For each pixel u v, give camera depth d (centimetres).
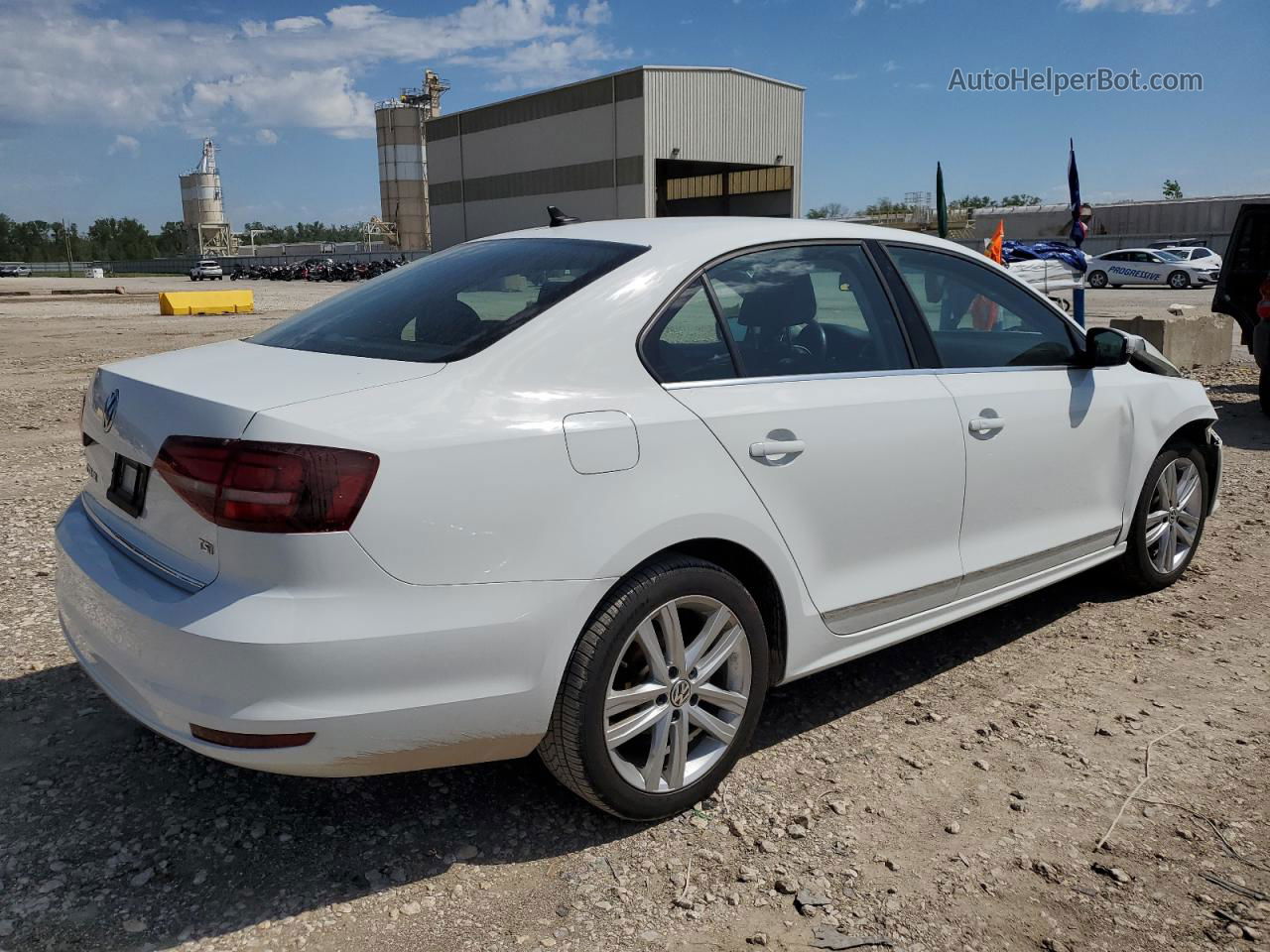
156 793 292
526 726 247
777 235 318
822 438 299
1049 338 399
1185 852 266
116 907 242
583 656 252
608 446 254
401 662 227
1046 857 264
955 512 344
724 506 274
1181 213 4644
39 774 301
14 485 671
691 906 245
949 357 355
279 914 240
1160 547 456
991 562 359
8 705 344
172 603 231
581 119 5662
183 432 233
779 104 5744
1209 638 411
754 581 299
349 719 224
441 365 251
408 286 320
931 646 408
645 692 266
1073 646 405
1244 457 759
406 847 268
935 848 268
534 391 252
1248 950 229
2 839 268
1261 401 923
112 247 18738
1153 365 456
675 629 269
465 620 233
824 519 303
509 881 254
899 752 320
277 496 218
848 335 327
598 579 250
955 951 229
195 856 263
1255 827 277
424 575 229
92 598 258
